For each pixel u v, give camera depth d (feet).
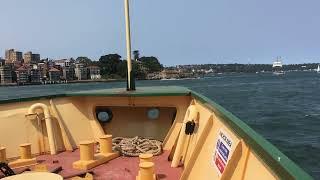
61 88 414.21
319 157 66.74
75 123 22.84
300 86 318.86
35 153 21.13
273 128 99.60
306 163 63.46
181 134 19.03
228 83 435.53
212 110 15.57
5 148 19.10
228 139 11.94
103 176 17.65
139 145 21.22
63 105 22.81
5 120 20.49
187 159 18.02
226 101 182.70
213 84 409.90
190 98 21.71
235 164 10.61
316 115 123.24
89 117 23.41
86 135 23.02
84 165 18.54
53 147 21.29
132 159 20.20
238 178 10.06
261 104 165.68
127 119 23.72
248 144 9.84
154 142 21.57
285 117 120.16
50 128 21.42
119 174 17.87
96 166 19.04
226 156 11.64
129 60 23.82
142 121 23.59
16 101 21.09
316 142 79.41
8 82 579.48
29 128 21.22
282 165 7.18
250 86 343.87
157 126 23.41
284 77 627.87
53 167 18.93
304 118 116.78
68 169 18.63
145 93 21.83
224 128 12.99
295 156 68.49
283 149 74.23
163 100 22.09
